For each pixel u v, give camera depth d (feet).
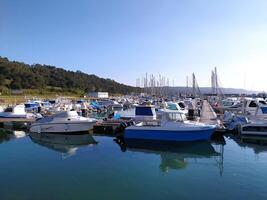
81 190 46.16
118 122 104.42
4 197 43.06
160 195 44.14
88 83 540.52
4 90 352.49
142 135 84.38
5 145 81.41
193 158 67.21
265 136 88.43
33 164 61.26
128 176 53.52
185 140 82.02
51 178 51.93
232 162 62.80
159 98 245.65
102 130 99.91
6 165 60.29
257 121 93.04
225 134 94.43
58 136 95.20
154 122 88.58
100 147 79.15
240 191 45.62
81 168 58.65
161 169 58.23
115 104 191.52
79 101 222.69
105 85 579.89
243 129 89.40
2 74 410.72
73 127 96.99
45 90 417.49
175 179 51.80
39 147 78.84
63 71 563.07
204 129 81.15
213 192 45.27
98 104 193.98
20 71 440.45
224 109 143.43
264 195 43.98
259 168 57.93
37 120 102.68
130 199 42.52
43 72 504.84
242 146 79.30
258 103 116.37
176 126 82.23
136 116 109.91
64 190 46.06
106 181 50.57
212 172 55.83
